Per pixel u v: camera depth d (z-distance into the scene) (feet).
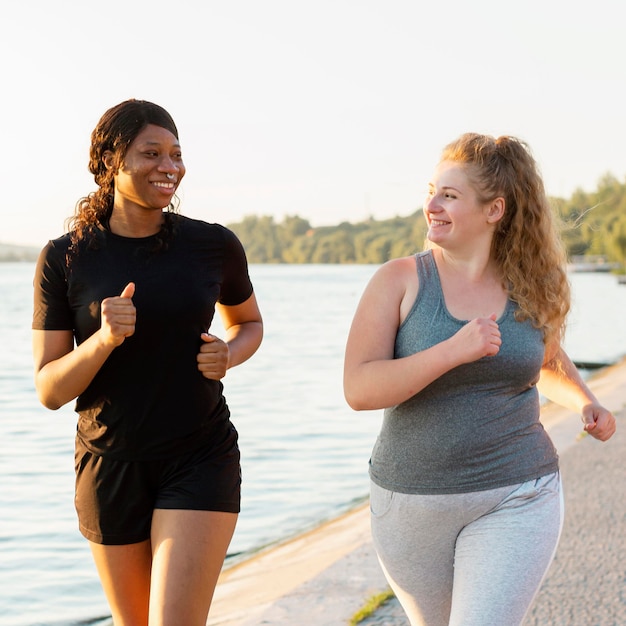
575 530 18.25
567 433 30.55
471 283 9.07
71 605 18.56
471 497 8.67
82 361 8.75
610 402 39.14
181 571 8.93
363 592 15.05
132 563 9.52
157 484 9.38
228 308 10.63
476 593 8.43
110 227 9.53
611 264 351.87
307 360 71.97
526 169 9.13
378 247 637.30
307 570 18.63
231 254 10.01
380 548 9.17
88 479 9.45
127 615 9.70
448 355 8.23
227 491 9.37
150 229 9.59
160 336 9.20
